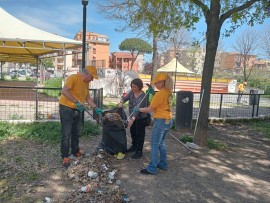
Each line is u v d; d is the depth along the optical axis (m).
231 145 7.58
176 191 4.48
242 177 5.25
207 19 7.03
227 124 10.89
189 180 4.93
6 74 47.84
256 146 7.68
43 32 15.21
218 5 6.89
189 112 8.65
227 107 15.50
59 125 7.74
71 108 5.16
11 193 4.13
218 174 5.31
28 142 6.55
